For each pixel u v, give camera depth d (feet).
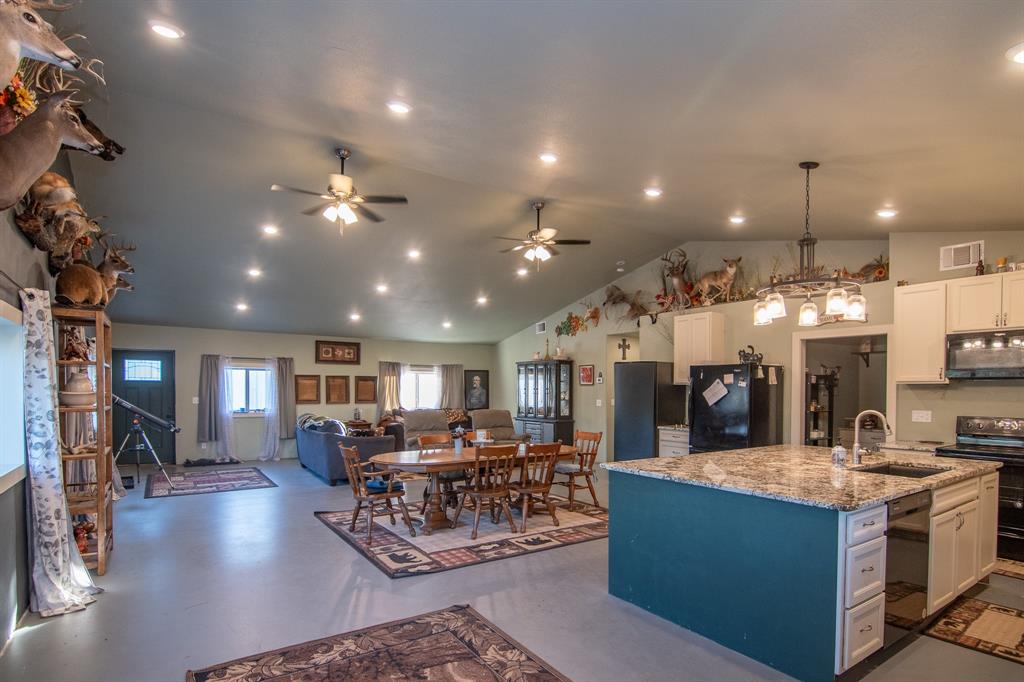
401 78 9.66
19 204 10.61
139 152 16.02
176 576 12.93
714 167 12.28
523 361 35.29
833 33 6.31
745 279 23.44
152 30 9.16
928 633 10.05
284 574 13.05
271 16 7.95
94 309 12.72
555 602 11.30
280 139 15.49
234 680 8.32
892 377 17.16
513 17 6.89
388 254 24.26
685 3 6.07
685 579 10.21
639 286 28.71
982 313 14.90
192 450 31.86
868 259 19.42
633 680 8.34
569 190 17.28
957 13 5.66
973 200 12.50
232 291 26.91
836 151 10.31
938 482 10.09
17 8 6.21
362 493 16.46
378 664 8.76
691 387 21.27
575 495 22.16
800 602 8.50
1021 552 13.80
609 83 8.55
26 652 9.28
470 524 17.58
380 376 37.40
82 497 13.37
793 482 9.67
